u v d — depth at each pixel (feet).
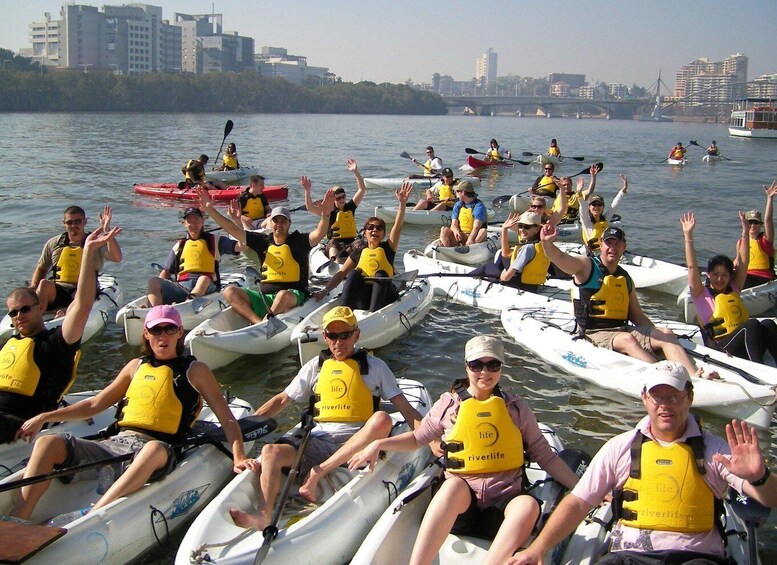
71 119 248.52
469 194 42.39
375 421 16.07
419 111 533.55
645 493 12.32
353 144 150.92
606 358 23.58
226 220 28.25
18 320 17.22
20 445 16.89
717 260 24.23
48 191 69.46
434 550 13.00
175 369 16.19
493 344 14.14
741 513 12.50
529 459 14.82
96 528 14.03
